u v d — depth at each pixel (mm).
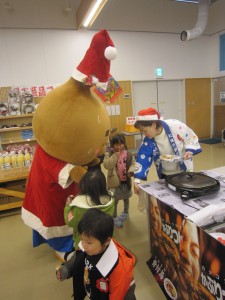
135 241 2186
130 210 2842
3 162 2980
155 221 1629
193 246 1167
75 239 1428
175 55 6566
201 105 7172
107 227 904
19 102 4449
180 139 1830
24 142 4676
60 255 1984
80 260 1087
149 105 6652
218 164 4629
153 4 6035
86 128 1638
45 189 1760
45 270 1895
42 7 5137
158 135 1817
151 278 1697
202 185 1370
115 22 5781
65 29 5395
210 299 1085
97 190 1372
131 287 1032
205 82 7062
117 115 6156
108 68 1522
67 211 1441
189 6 6387
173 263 1433
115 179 2361
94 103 1719
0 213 2982
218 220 1162
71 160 1718
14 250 2199
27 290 1690
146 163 1832
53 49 5359
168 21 6281
